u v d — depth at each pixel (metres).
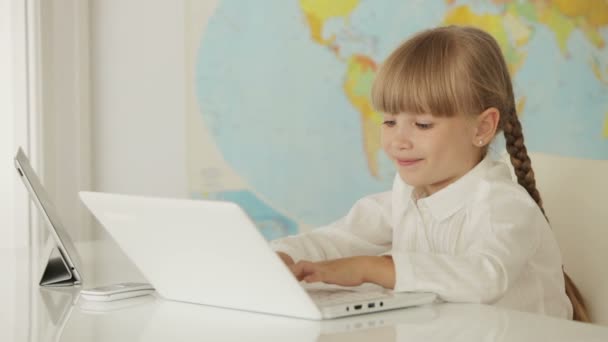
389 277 0.90
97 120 2.41
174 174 2.49
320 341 0.67
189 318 0.80
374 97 1.13
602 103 2.97
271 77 2.57
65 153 2.33
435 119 1.08
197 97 2.50
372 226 1.33
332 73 2.65
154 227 0.85
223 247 0.79
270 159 2.58
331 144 2.66
